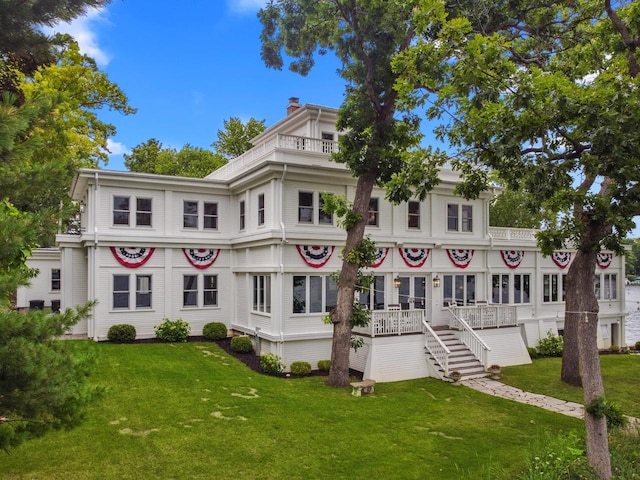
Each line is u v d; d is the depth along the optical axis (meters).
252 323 22.02
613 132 8.71
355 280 17.47
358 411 14.01
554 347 25.80
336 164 21.69
